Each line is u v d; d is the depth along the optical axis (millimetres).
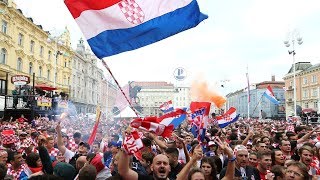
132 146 4039
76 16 5305
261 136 9547
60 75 62000
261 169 6477
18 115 25156
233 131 13766
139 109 66688
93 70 87312
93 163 5031
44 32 53125
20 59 45219
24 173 6203
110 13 5355
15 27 43438
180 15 5629
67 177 4688
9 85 41250
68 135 10914
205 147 8766
